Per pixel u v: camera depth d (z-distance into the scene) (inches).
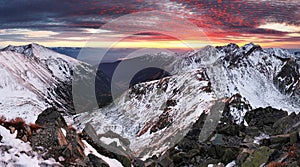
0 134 654.5
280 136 779.4
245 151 774.5
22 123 715.4
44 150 671.1
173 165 829.2
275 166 641.0
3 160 597.0
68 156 681.6
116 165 778.8
